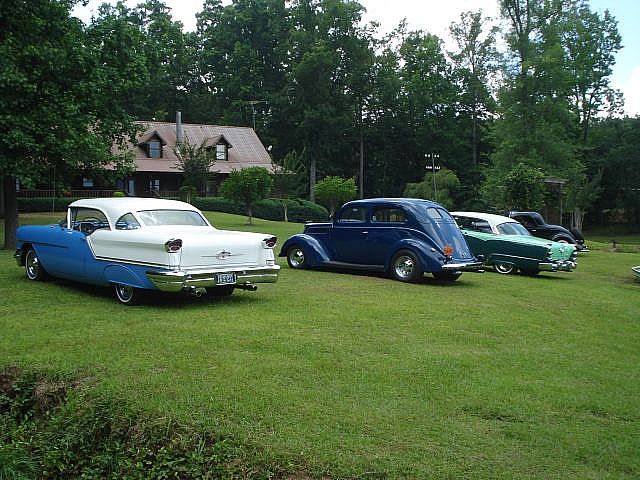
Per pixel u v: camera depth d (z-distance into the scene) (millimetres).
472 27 58469
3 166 15750
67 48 17109
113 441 4477
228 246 8188
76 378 5281
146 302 8453
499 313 8680
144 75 19500
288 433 4152
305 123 54969
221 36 62469
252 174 30516
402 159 64875
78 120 16906
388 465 3730
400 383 5211
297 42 57188
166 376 5238
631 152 52750
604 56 52562
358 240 12242
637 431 4387
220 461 3943
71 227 9438
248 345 6250
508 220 15625
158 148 44250
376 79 60156
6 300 8531
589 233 56406
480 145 62219
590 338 7402
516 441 4133
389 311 8367
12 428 5023
